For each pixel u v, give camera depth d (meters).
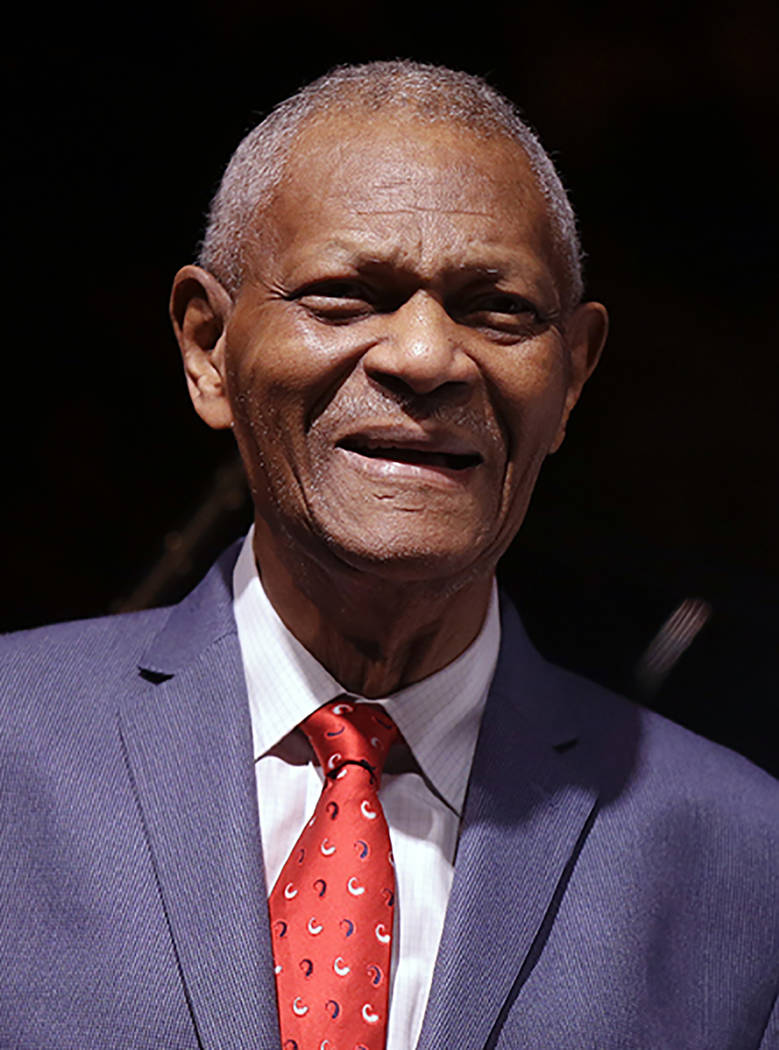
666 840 5.64
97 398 14.27
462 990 5.02
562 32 14.44
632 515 14.30
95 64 14.34
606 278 14.65
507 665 5.91
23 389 14.14
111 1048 4.78
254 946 4.93
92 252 14.45
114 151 14.45
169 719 5.45
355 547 5.02
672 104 14.46
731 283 14.48
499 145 5.37
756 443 14.27
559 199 5.62
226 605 5.85
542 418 5.37
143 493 14.15
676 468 14.36
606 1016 5.13
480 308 5.25
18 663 5.64
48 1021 4.80
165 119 14.50
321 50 14.48
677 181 14.54
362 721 5.46
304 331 5.14
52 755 5.33
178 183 14.54
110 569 13.90
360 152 5.22
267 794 5.41
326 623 5.45
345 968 4.94
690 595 9.24
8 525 13.84
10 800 5.22
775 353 14.34
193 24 14.41
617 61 14.38
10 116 14.23
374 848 5.17
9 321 14.16
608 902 5.39
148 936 4.97
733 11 14.12
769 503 14.17
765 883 5.68
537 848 5.41
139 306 14.45
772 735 8.57
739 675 8.83
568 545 9.88
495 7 14.42
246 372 5.32
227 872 5.07
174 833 5.16
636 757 5.93
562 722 5.88
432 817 5.48
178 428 14.28
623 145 14.60
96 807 5.22
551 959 5.23
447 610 5.46
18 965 4.90
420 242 5.09
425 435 5.03
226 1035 4.80
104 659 5.75
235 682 5.54
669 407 14.44
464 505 5.10
